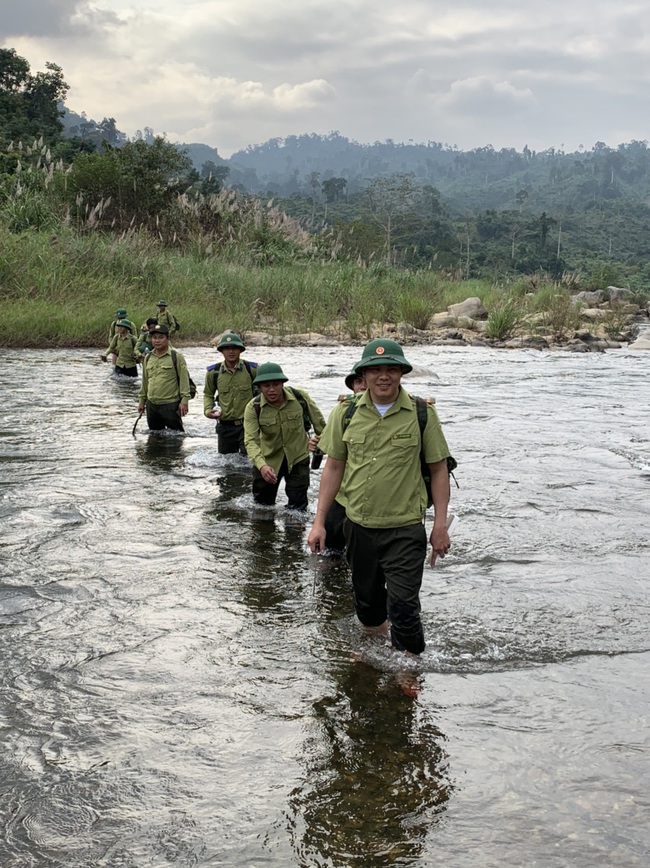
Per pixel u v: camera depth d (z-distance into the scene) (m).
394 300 28.92
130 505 7.21
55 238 26.08
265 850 2.90
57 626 4.72
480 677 4.23
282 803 3.16
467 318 28.17
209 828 3.01
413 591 4.25
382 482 4.26
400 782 3.30
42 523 6.63
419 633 4.28
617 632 4.79
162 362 10.20
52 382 14.66
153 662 4.31
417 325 27.56
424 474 4.38
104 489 7.71
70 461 8.81
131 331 15.53
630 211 187.25
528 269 101.50
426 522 6.90
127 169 33.91
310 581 5.54
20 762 3.40
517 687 4.12
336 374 16.47
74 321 21.25
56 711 3.80
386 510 4.27
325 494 4.44
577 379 17.03
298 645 4.55
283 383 6.99
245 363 8.88
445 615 4.98
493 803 3.17
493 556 6.10
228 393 8.80
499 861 2.85
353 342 23.91
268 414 7.02
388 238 54.06
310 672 4.24
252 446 6.96
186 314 23.44
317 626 4.82
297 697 3.98
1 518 6.73
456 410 12.73
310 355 20.58
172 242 32.41
